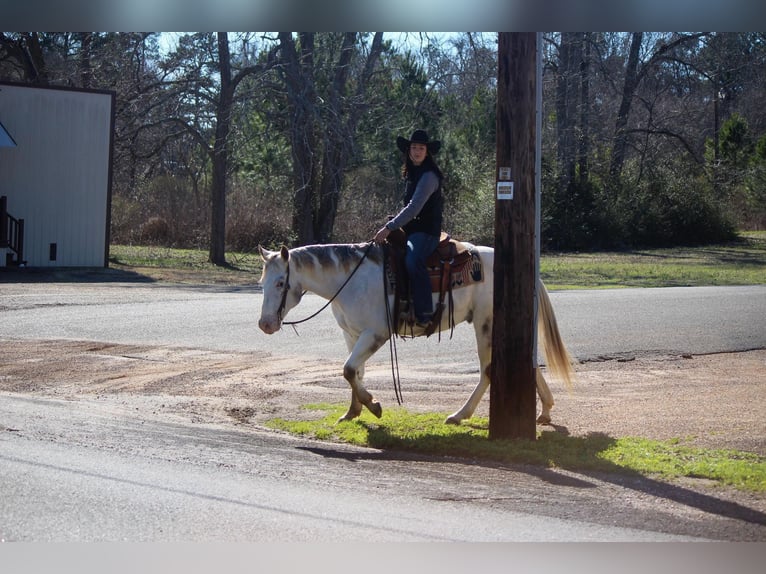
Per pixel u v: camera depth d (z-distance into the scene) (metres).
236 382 10.85
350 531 5.25
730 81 44.38
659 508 5.86
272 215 36.56
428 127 37.28
